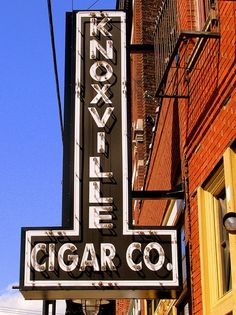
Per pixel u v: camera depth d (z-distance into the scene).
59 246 9.69
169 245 9.73
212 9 8.67
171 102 11.91
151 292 9.62
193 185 9.45
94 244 9.71
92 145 10.31
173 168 11.68
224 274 8.29
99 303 12.06
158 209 13.90
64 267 9.55
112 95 10.66
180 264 9.62
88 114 10.51
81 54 10.95
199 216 8.81
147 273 9.55
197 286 8.91
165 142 12.80
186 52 9.91
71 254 9.64
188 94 9.82
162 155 13.27
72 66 10.84
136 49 11.63
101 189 10.04
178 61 10.16
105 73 10.80
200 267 8.72
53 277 9.50
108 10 11.28
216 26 8.50
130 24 11.22
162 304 12.92
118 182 10.09
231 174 7.48
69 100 10.73
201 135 9.02
